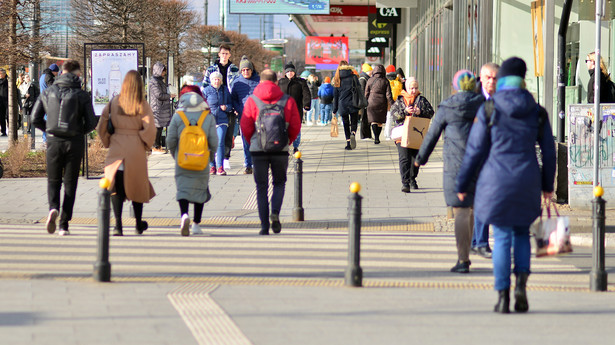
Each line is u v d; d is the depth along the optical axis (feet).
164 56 407.23
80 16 337.52
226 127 147.74
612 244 94.89
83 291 64.49
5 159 162.30
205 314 56.90
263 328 53.26
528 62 162.61
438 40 256.93
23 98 262.26
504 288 59.52
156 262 79.20
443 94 238.48
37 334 50.67
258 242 91.45
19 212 112.16
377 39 371.76
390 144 199.00
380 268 77.87
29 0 178.60
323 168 156.87
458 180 60.34
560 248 60.03
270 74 93.71
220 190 131.13
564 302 64.13
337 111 191.62
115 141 91.76
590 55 126.52
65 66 91.71
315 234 97.60
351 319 56.44
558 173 116.67
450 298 64.49
